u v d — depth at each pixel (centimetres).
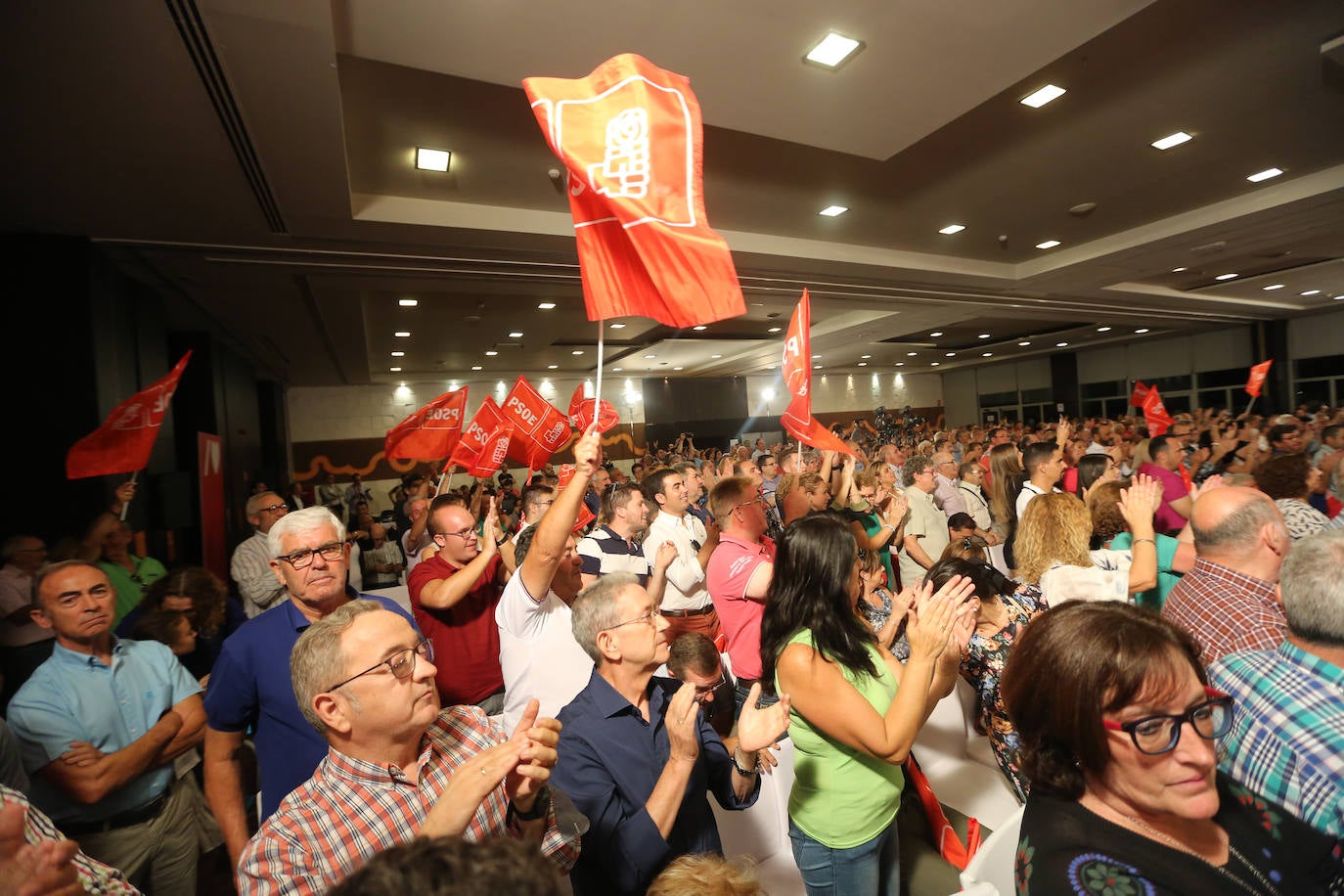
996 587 207
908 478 468
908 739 137
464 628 252
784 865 204
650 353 1420
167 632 254
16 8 246
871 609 291
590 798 134
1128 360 1866
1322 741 115
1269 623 160
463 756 127
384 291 737
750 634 246
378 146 445
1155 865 78
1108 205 666
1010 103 445
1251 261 902
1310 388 1470
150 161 374
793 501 379
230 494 890
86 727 185
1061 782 89
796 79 358
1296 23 370
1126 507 238
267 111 331
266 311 745
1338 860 93
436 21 292
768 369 1906
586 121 167
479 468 504
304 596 177
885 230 698
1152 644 83
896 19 309
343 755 114
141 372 589
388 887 53
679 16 300
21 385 454
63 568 187
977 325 1428
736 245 676
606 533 332
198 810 259
